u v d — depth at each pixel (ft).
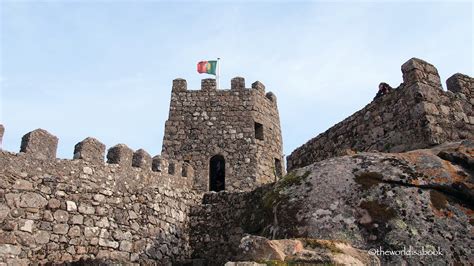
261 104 75.56
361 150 35.88
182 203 48.37
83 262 36.88
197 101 72.79
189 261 44.57
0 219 33.60
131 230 42.14
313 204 23.65
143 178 46.52
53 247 36.01
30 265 34.14
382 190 22.97
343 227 21.76
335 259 16.88
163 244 44.37
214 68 80.89
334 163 26.07
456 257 19.66
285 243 18.37
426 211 21.57
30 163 37.19
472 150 24.61
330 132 40.65
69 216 38.01
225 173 67.36
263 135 72.84
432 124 30.17
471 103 33.94
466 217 21.34
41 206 36.47
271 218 25.12
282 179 27.71
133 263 40.24
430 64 33.53
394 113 33.37
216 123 70.95
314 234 21.93
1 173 35.04
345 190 23.66
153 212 44.83
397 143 32.35
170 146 68.69
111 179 42.78
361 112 37.17
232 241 44.45
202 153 68.23
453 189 22.59
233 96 73.72
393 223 21.22
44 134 39.11
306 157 43.45
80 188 39.75
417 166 24.04
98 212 40.24
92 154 42.16
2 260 32.63
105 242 39.63
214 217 47.37
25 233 34.68
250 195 46.24
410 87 32.27
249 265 16.28
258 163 68.85
